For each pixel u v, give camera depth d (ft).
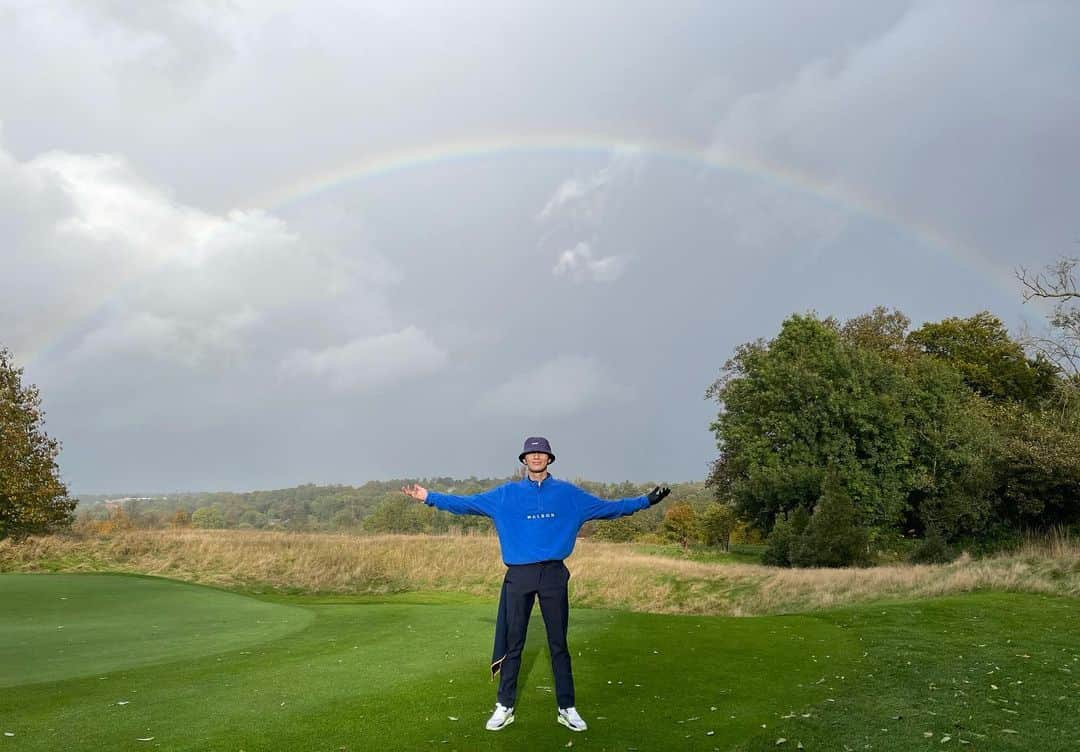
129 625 36.22
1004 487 101.04
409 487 19.10
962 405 120.67
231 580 76.59
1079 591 48.34
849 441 111.55
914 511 115.75
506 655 17.74
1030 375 142.10
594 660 26.17
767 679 23.77
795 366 116.88
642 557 94.68
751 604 67.51
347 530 134.62
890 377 115.65
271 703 19.39
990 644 30.99
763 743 16.83
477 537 104.22
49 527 91.97
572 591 76.69
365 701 19.63
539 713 18.75
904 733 17.85
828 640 32.30
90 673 23.71
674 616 40.42
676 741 16.83
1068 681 23.91
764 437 118.32
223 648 29.12
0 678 22.95
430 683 21.81
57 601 44.19
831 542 86.84
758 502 121.29
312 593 74.43
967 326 148.46
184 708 18.88
